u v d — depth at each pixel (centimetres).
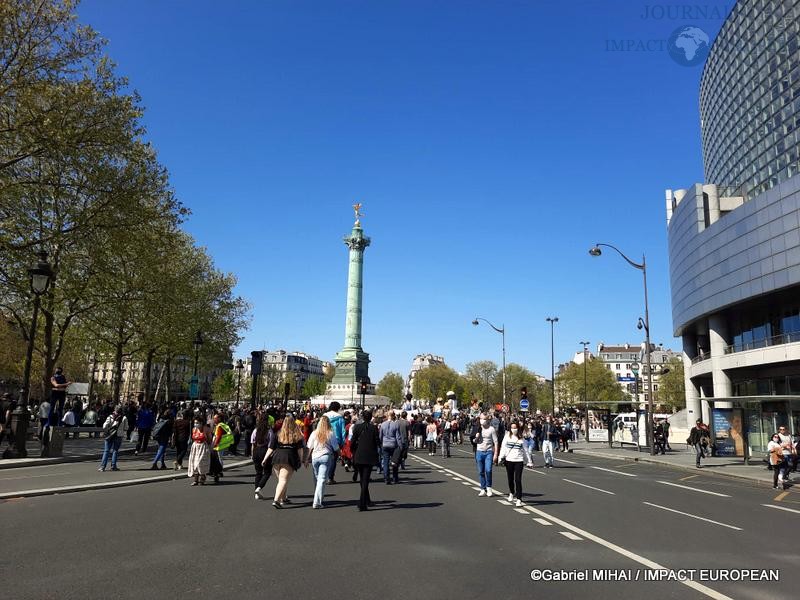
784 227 4038
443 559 766
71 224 2866
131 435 3030
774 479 2012
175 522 1004
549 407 14575
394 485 1661
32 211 2903
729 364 4725
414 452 3266
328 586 634
